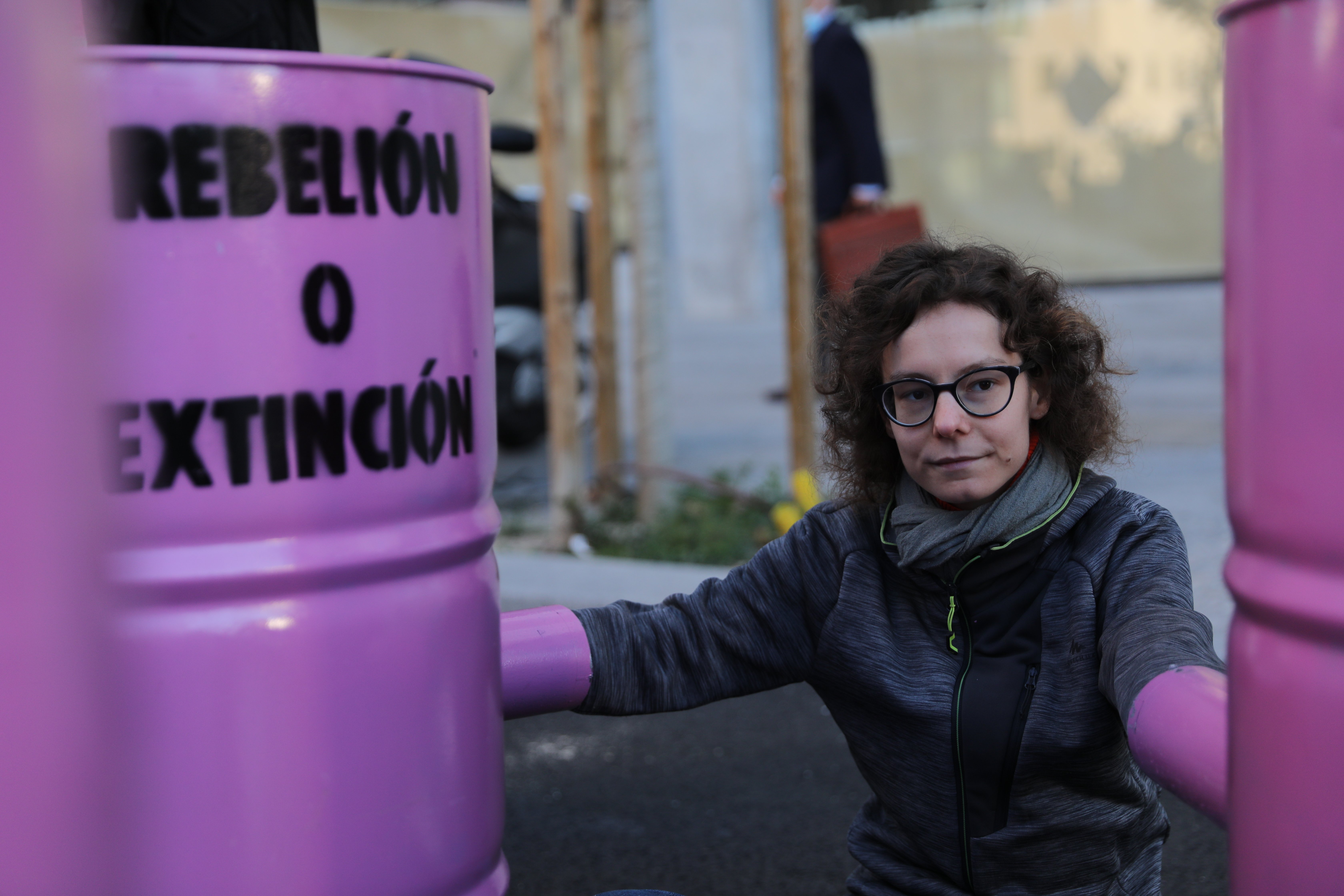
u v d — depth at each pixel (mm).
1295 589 762
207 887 940
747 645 1511
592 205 4895
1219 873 2348
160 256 897
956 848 1470
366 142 948
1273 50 737
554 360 4625
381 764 994
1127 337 8383
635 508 4922
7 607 623
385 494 979
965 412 1372
